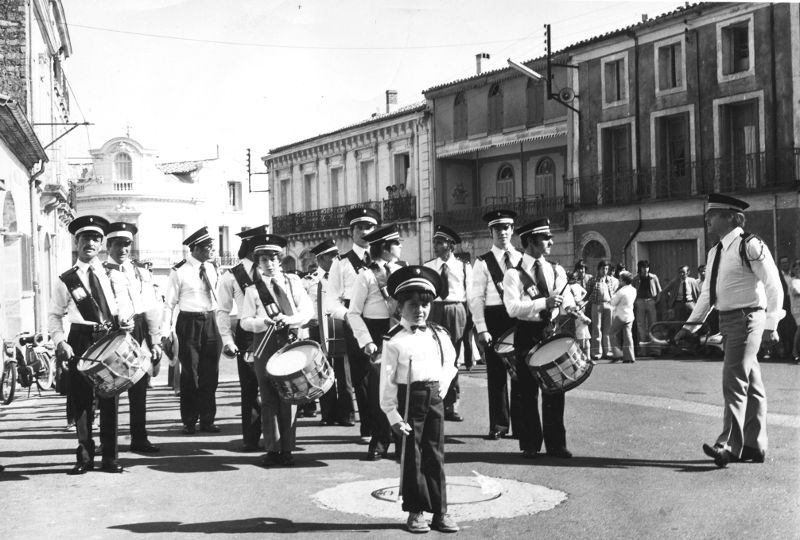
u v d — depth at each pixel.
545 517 6.16
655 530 5.77
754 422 7.66
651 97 27.06
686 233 25.83
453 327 11.59
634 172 27.56
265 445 8.26
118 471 8.06
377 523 6.17
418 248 36.75
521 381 8.27
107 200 46.88
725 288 7.65
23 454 9.05
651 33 26.92
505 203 33.19
